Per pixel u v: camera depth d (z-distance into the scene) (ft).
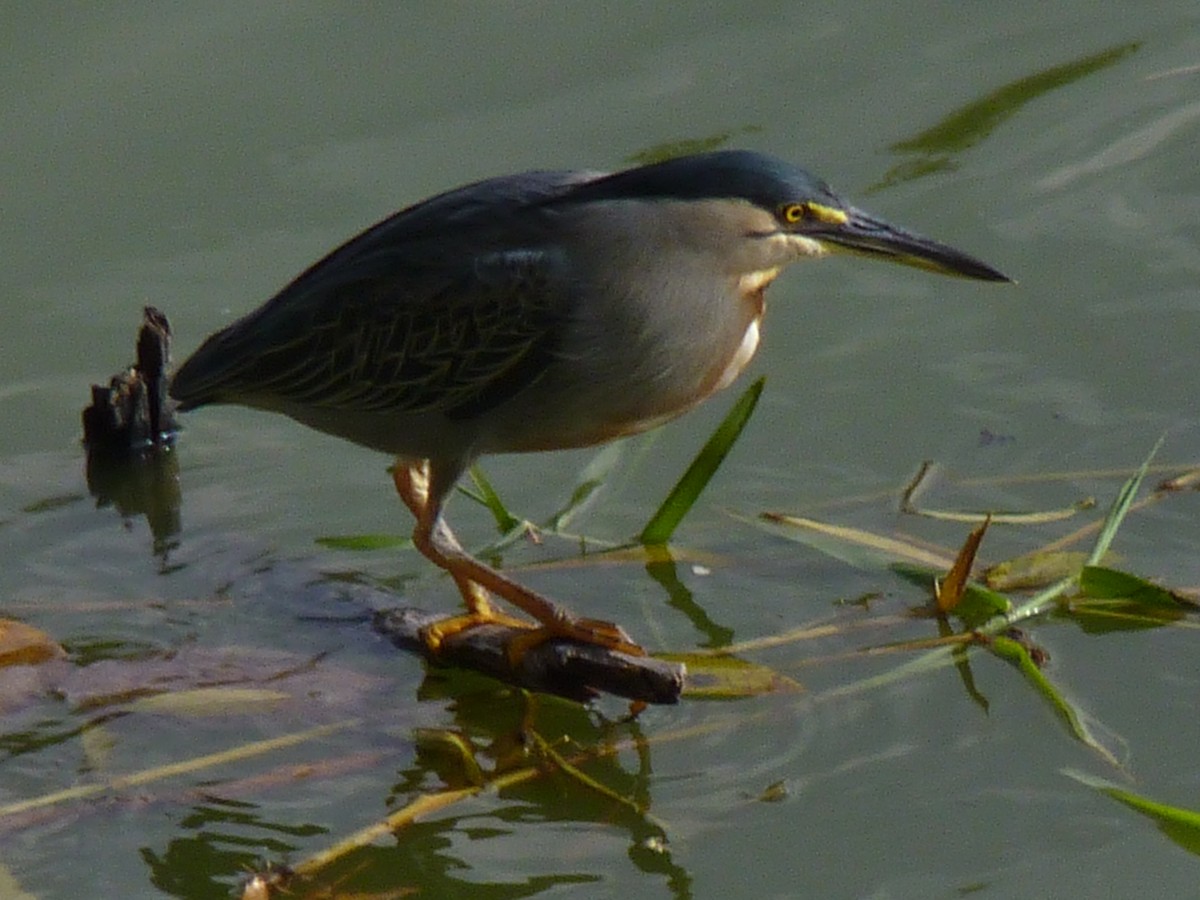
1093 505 41.78
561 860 32.48
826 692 36.50
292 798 34.12
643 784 34.27
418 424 37.35
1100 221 51.78
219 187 53.52
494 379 36.52
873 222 36.91
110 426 44.93
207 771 34.73
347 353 36.94
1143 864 31.89
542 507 43.27
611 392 36.65
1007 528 41.27
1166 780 33.78
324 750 35.37
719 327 36.63
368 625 38.91
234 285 50.03
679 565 40.60
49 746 35.35
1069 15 60.13
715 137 55.16
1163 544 40.29
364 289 36.70
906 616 38.58
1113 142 54.75
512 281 35.88
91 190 53.52
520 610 39.65
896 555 39.96
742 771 34.58
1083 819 33.01
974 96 56.75
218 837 33.09
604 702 36.60
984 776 34.17
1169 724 35.27
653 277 35.94
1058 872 31.76
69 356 48.39
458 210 36.83
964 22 60.03
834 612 38.96
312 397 37.63
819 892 31.60
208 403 38.68
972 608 38.52
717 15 60.39
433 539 37.06
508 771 34.63
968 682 36.63
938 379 46.60
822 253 36.76
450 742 34.99
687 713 36.14
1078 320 48.32
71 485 44.47
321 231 51.75
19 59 57.67
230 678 37.27
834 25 59.88
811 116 56.13
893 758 34.73
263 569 41.14
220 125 55.72
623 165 53.88
